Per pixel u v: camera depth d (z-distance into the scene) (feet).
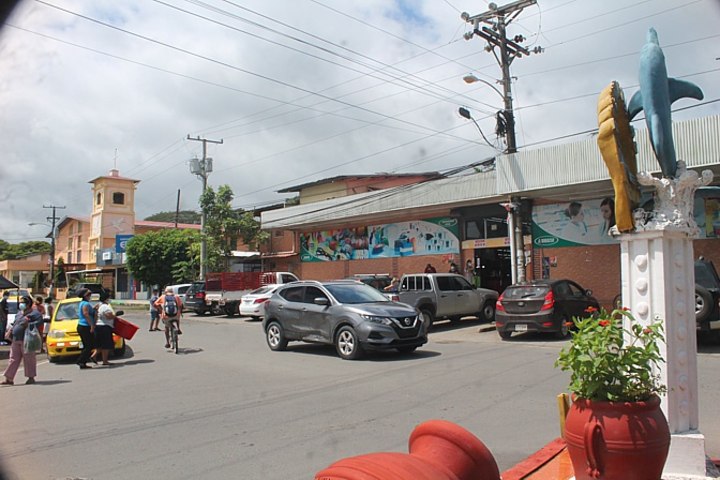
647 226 14.69
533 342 48.44
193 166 116.78
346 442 20.31
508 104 63.46
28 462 19.08
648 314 14.69
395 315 40.27
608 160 15.23
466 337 54.39
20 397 31.19
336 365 38.11
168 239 142.72
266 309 47.98
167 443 20.88
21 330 35.86
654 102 14.85
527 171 59.67
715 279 41.16
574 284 52.34
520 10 62.54
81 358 41.78
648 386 12.36
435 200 76.13
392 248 89.56
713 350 40.29
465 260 78.64
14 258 286.05
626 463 11.62
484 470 9.56
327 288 44.21
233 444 20.49
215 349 50.16
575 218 65.77
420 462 8.43
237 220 115.03
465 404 25.58
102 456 19.56
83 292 42.57
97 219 205.26
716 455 17.48
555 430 21.09
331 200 94.63
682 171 14.90
